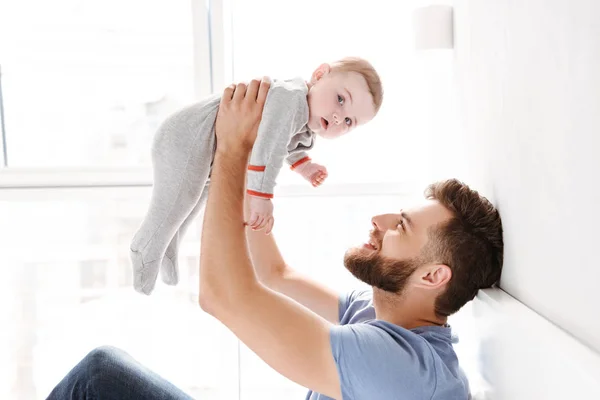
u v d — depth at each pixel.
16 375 2.22
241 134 1.21
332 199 2.15
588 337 0.82
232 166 1.20
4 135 2.13
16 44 2.09
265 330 1.07
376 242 1.29
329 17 2.10
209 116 1.25
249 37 2.10
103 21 2.10
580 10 0.81
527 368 0.94
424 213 1.22
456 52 1.60
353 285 2.18
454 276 1.20
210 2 2.00
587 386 0.72
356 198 2.14
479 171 1.38
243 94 1.22
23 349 2.21
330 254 2.18
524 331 0.96
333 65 1.32
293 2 2.10
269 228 1.20
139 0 2.09
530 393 0.93
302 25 2.10
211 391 2.23
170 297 2.19
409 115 2.13
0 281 2.18
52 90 2.13
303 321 1.09
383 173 2.16
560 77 0.89
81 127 2.15
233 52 2.10
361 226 2.17
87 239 2.17
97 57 2.11
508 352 1.04
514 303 1.09
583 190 0.82
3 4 2.06
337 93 1.28
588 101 0.79
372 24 2.11
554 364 0.83
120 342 2.22
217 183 1.19
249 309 1.09
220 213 1.16
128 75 2.13
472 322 1.33
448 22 1.65
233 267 1.12
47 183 2.05
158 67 2.12
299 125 1.23
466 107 1.50
